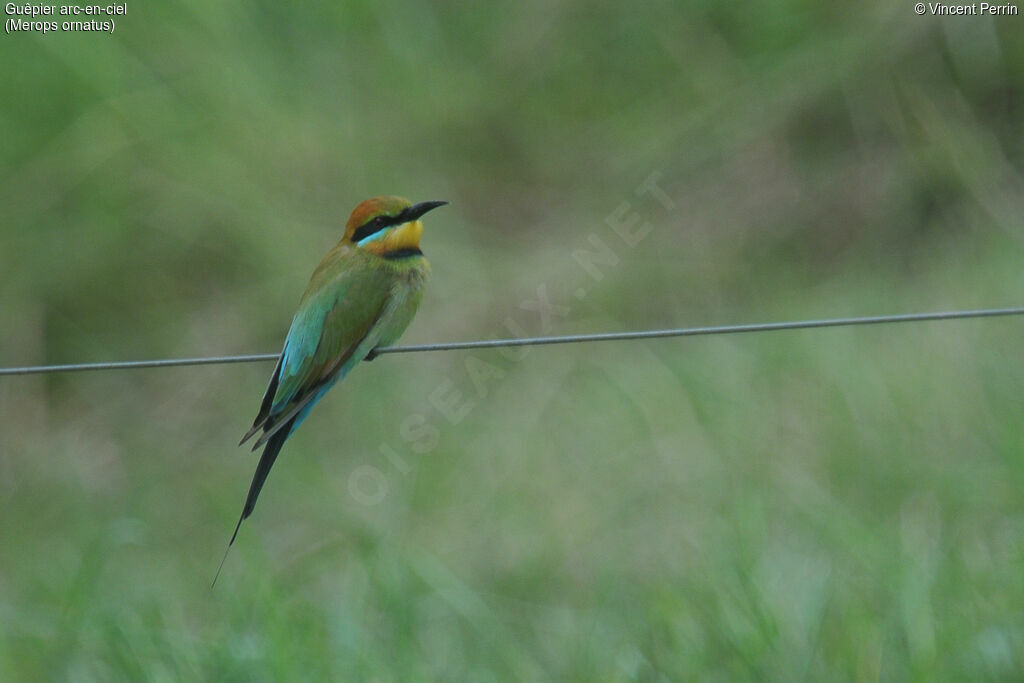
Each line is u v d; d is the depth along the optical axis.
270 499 12.89
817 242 14.16
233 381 13.94
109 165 14.12
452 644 9.95
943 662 8.48
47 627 10.91
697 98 14.69
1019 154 14.07
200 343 14.01
